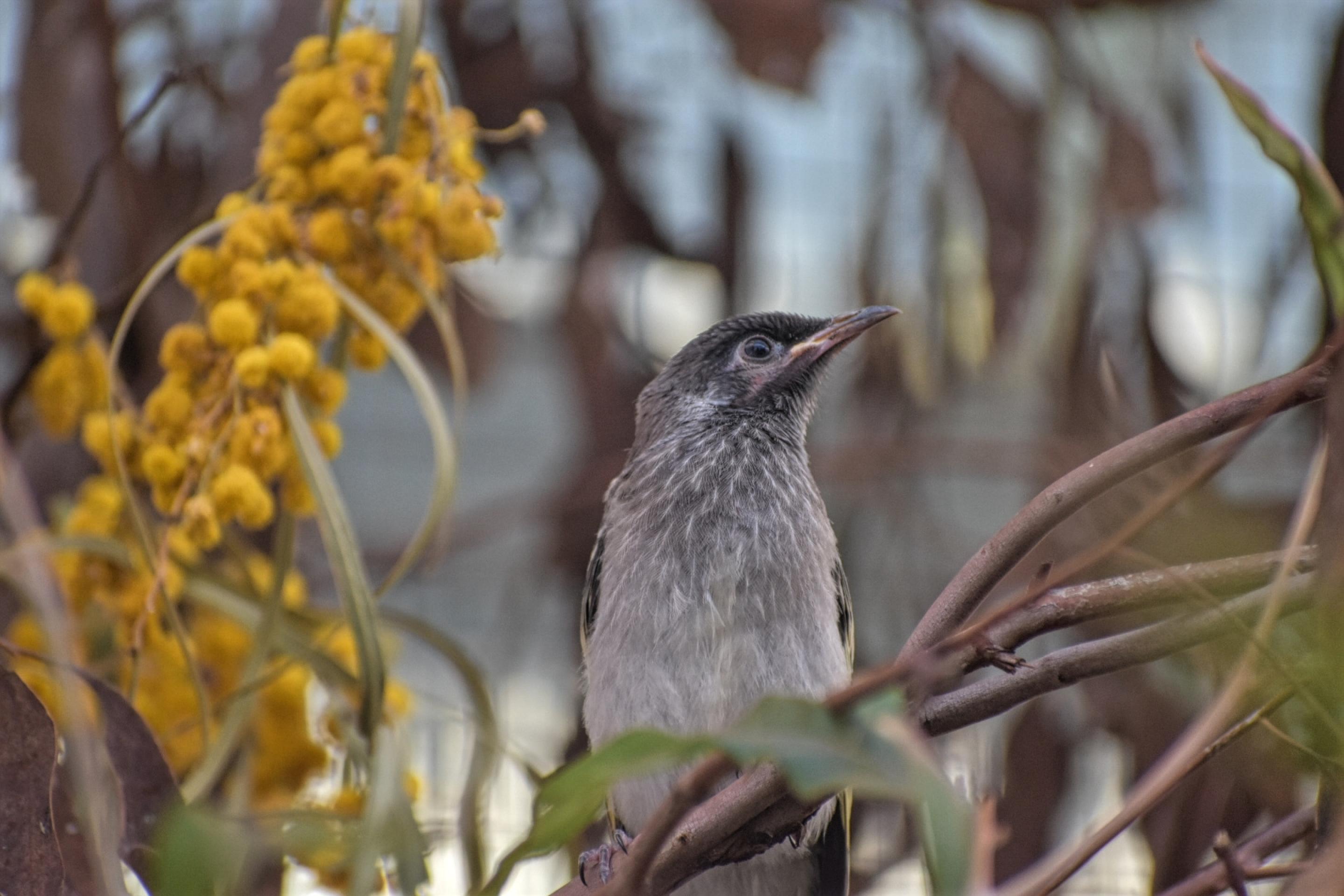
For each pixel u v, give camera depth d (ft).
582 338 10.21
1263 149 9.51
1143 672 10.00
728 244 10.23
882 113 10.24
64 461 10.06
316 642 9.82
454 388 9.86
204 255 9.71
